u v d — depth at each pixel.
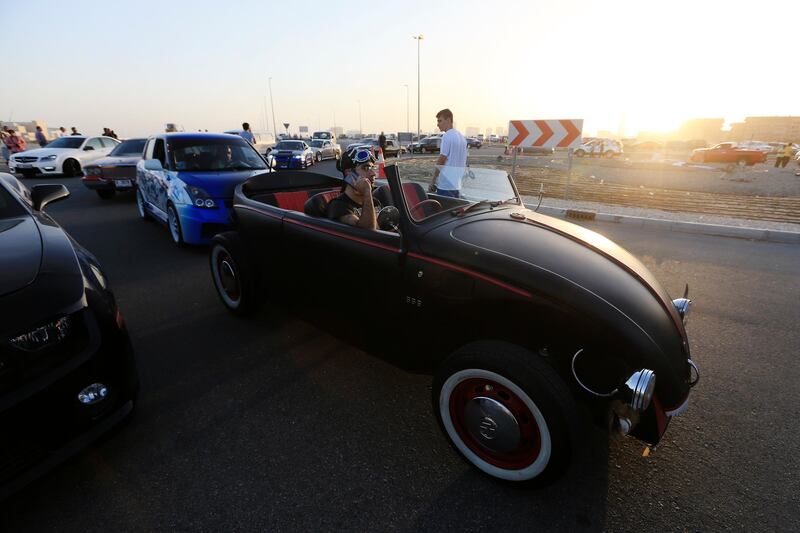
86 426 1.90
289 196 3.96
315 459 2.19
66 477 2.07
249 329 3.59
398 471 2.12
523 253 2.13
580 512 1.89
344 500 1.95
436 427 2.45
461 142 5.27
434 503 1.94
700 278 4.89
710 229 7.18
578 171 18.92
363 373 2.96
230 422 2.46
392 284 2.35
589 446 2.30
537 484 1.93
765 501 1.95
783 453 2.25
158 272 5.01
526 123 9.12
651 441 1.98
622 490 2.02
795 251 6.04
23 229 2.32
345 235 2.58
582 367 1.98
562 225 2.74
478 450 2.10
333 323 2.88
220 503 1.92
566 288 1.90
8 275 1.83
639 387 1.71
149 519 1.84
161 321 3.74
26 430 1.70
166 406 2.59
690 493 2.00
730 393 2.76
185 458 2.19
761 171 20.31
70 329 1.85
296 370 2.99
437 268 2.15
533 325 1.98
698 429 2.43
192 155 6.26
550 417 1.77
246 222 3.41
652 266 5.33
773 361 3.13
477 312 2.07
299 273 3.00
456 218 2.52
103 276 2.41
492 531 1.80
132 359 2.17
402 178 2.91
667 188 13.18
